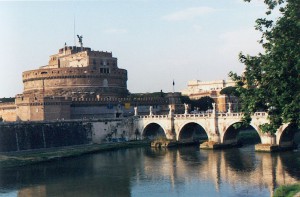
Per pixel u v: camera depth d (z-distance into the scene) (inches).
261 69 2074.3
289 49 1921.8
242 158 4510.3
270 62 1998.0
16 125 5157.5
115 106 7263.8
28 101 6363.2
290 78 1941.4
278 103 2042.3
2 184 3417.8
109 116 7140.8
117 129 6540.4
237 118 5344.5
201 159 4596.5
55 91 7632.9
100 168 4133.9
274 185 3122.5
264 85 2073.1
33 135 5334.6
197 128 7509.8
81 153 5098.4
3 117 7199.8
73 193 3075.8
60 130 5723.4
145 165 4293.8
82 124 6087.6
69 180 3545.8
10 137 5054.1
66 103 6530.5
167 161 4537.4
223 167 4001.0
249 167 3932.1
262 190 2979.8
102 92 7755.9
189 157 4795.8
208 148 5477.4
